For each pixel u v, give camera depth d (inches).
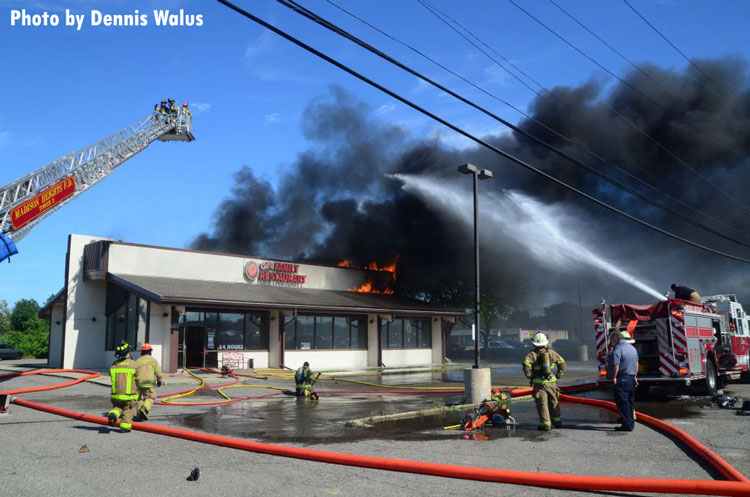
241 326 922.7
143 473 230.2
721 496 179.3
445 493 199.6
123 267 868.0
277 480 218.5
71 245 882.8
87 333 883.4
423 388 644.1
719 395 501.0
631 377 340.2
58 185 919.0
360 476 224.4
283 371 893.2
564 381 737.6
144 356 385.1
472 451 277.3
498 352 1669.5
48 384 647.1
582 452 273.9
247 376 795.4
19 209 837.8
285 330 969.5
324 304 957.2
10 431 338.6
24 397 530.6
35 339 1531.7
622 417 337.7
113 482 215.3
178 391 590.9
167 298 756.0
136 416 382.0
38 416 406.0
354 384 725.9
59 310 983.6
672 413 411.8
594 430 340.8
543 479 204.1
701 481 184.1
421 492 201.3
